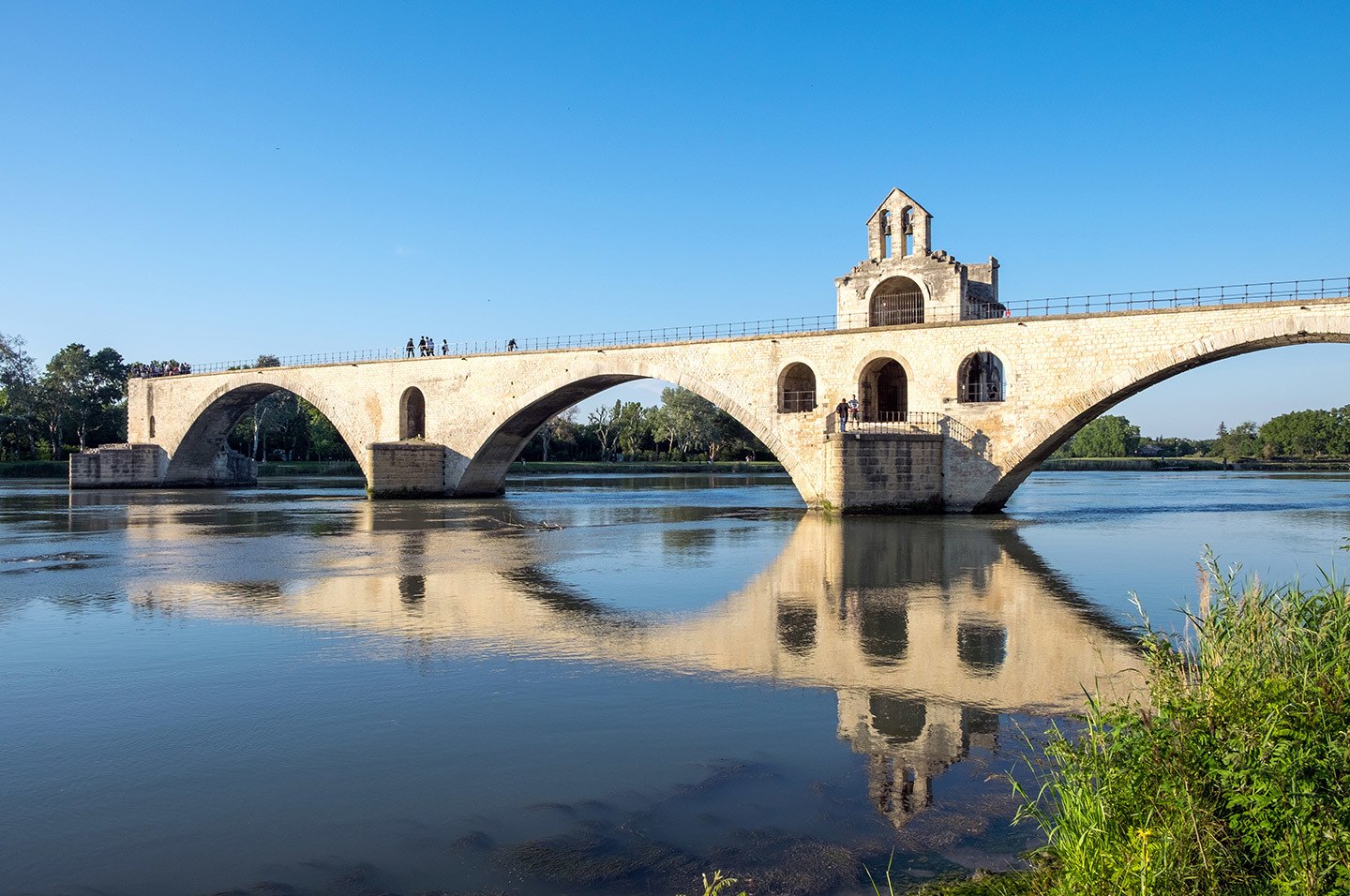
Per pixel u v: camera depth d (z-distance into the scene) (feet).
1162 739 26.18
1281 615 34.42
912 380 155.94
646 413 466.29
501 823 30.35
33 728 40.68
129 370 418.10
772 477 352.69
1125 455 636.07
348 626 62.54
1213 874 22.15
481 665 51.19
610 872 26.81
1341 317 117.19
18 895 25.98
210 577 85.92
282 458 422.00
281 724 40.88
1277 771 23.56
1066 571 87.30
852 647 55.47
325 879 26.71
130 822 30.83
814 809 31.07
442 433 217.77
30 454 365.20
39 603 72.43
